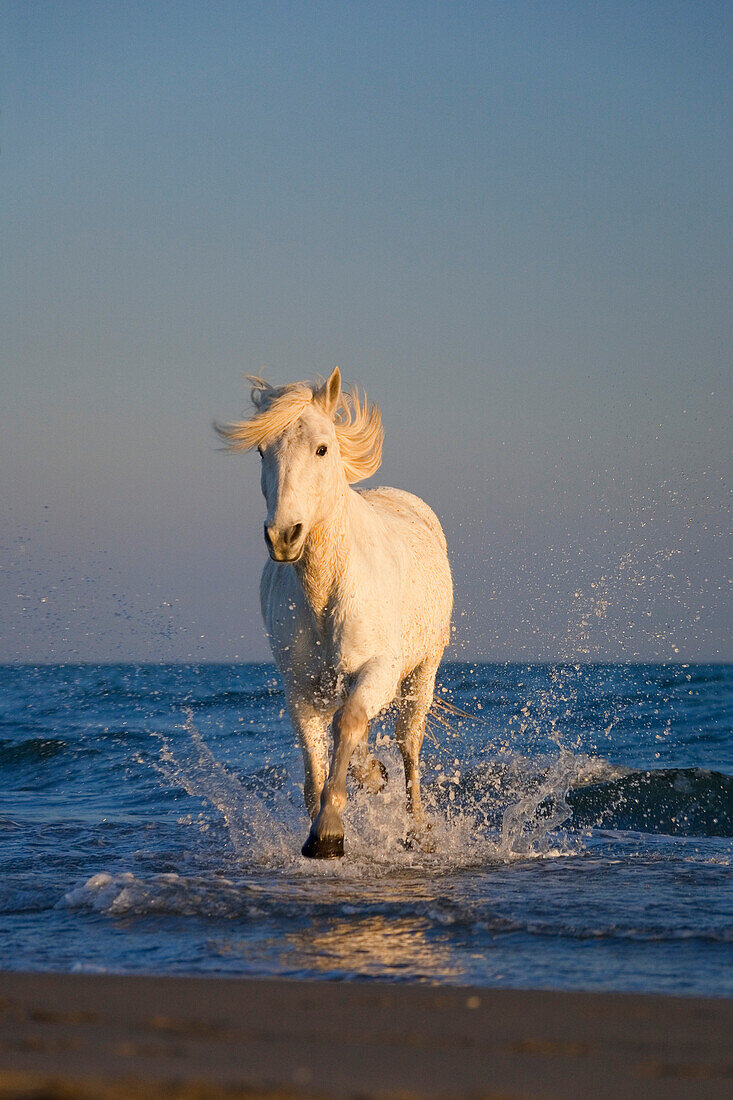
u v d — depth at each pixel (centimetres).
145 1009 395
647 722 2609
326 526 892
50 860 993
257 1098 284
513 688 3161
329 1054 331
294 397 864
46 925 721
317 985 445
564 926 692
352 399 1007
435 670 1213
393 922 717
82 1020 376
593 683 3862
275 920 729
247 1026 369
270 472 848
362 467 1009
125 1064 312
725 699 3241
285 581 985
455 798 1513
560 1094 294
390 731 1322
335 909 756
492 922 705
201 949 632
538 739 2298
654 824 1411
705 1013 400
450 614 1233
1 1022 372
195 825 1236
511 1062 328
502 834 1159
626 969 575
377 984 451
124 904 767
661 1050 346
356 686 914
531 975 560
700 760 2078
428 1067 318
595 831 1305
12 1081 289
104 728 2744
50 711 3231
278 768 1733
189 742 2411
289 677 992
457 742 2123
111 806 1533
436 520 1303
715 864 1014
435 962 593
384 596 964
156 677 4728
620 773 1611
